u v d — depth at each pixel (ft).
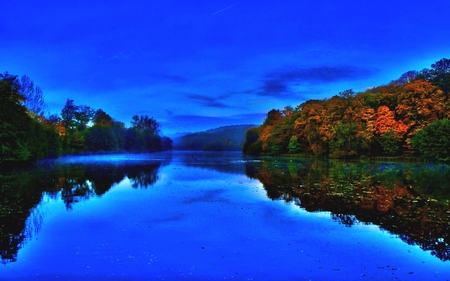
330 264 28.25
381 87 240.94
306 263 28.45
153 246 32.96
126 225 40.98
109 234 37.11
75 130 343.87
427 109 171.53
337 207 51.47
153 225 40.93
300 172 111.45
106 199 59.62
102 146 343.26
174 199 59.16
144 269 27.17
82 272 26.55
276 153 280.31
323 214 46.68
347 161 174.29
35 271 26.73
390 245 33.01
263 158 232.94
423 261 28.86
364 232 37.60
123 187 76.07
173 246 32.94
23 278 25.41
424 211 48.34
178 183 82.74
